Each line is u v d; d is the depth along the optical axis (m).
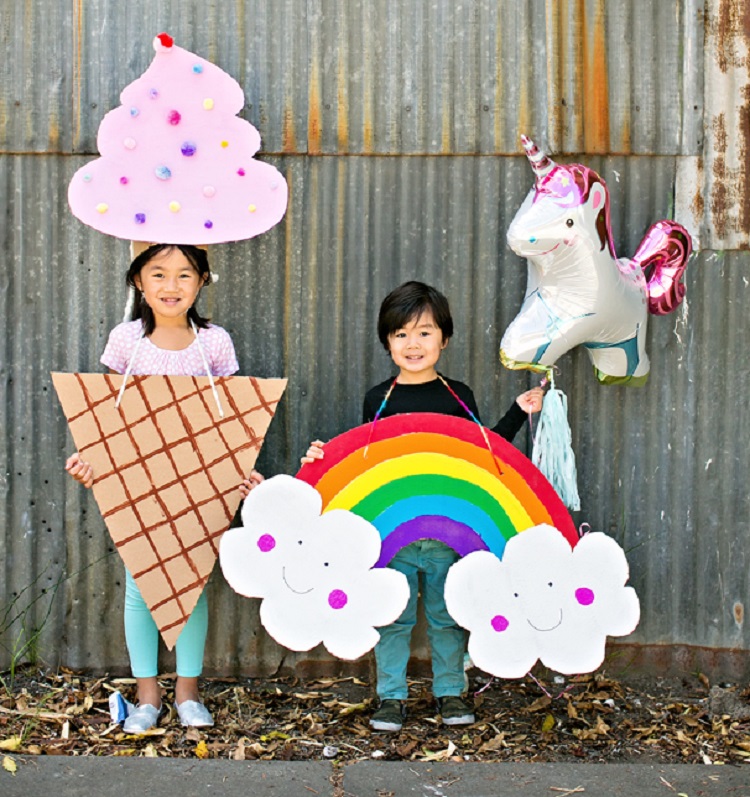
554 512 3.17
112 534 3.16
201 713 3.23
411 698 3.49
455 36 3.53
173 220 3.39
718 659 3.65
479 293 3.59
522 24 3.53
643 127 3.57
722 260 3.59
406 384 3.34
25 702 3.39
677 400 3.61
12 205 3.55
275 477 3.06
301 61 3.53
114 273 3.57
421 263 3.58
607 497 3.63
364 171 3.56
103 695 3.48
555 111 3.55
